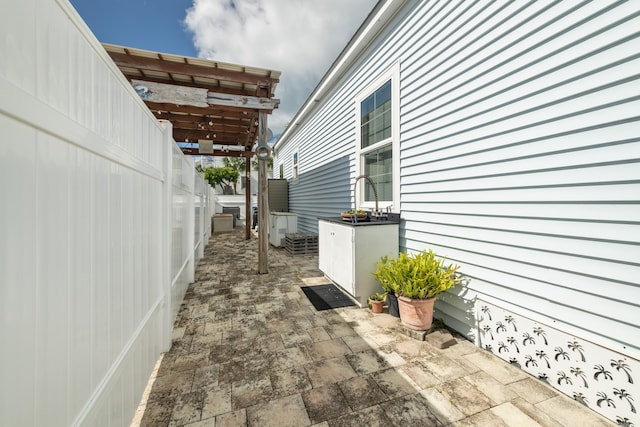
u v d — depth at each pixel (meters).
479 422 1.45
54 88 0.77
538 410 1.53
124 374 1.30
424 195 2.86
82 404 0.90
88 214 0.96
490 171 2.12
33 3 0.69
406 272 2.44
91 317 0.98
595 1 1.49
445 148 2.57
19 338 0.64
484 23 2.15
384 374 1.84
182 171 3.12
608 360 1.46
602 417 1.47
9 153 0.61
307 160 7.34
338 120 5.15
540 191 1.78
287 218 7.11
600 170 1.49
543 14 1.74
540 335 1.77
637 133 1.35
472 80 2.27
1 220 0.59
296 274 4.42
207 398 1.62
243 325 2.58
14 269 0.63
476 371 1.88
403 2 3.14
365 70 4.07
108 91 1.13
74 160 0.87
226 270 4.68
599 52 1.48
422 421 1.45
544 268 1.77
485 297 2.19
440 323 2.59
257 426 1.42
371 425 1.43
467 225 2.34
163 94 3.64
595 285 1.53
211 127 6.15
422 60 2.86
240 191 20.03
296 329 2.50
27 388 0.66
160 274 2.06
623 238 1.41
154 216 1.88
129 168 1.37
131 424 1.43
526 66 1.84
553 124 1.70
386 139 3.58
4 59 0.59
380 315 2.81
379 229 3.09
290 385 1.74
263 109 4.20
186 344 2.23
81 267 0.91
